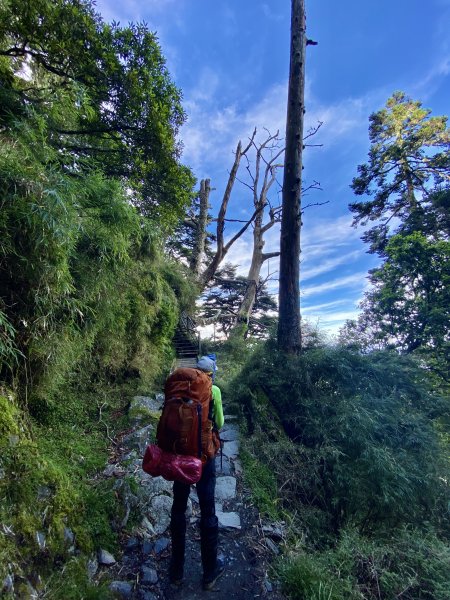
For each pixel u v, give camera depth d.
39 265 2.31
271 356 5.21
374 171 15.12
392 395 4.36
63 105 3.58
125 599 2.00
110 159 5.24
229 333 12.03
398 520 3.43
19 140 2.58
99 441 3.47
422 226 10.44
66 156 3.42
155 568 2.28
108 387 4.77
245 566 2.45
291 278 5.41
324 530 3.27
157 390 5.80
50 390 3.05
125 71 4.48
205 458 2.16
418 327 6.77
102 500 2.55
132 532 2.48
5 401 2.33
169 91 5.06
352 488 3.41
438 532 3.32
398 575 2.47
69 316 2.86
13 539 1.74
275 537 2.79
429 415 4.45
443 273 6.70
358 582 2.45
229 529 2.77
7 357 2.31
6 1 3.47
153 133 4.94
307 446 4.10
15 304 2.31
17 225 2.16
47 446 2.77
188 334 10.68
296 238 5.47
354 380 4.53
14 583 1.61
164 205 5.92
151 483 2.96
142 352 5.83
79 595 1.83
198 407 2.18
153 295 6.24
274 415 4.54
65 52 3.99
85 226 3.10
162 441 2.16
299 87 5.60
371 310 7.71
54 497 2.14
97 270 3.36
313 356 4.75
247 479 3.43
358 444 3.72
